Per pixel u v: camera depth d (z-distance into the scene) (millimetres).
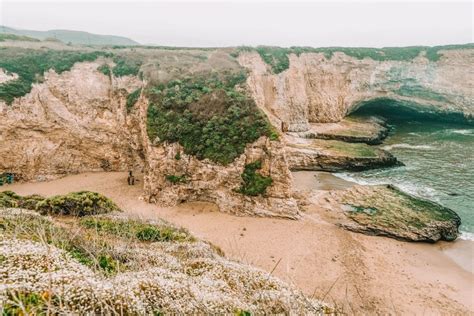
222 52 55625
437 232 27781
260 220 29906
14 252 8719
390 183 39094
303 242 26562
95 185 36094
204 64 46281
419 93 62969
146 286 8641
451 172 42312
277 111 52969
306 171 43062
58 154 38062
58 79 40312
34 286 7234
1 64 38719
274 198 30859
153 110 36500
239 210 31000
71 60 43062
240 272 12438
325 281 22016
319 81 59750
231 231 27922
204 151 33156
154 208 31625
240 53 55969
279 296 10516
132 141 40031
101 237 14703
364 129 56688
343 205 32312
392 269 23906
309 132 53500
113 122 40531
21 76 38469
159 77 40281
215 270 12344
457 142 54594
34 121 36938
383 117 68500
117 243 14367
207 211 31391
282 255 24750
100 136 39781
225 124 34156
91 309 7023
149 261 12383
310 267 23469
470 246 27203
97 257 10781
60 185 35812
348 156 43281
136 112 39719
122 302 7543
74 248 11828
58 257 9086
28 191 33938
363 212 30922
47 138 37625
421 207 31719
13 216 14531
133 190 35281
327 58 61656
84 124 39375
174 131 34125
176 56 50125
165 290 8688
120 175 39125
